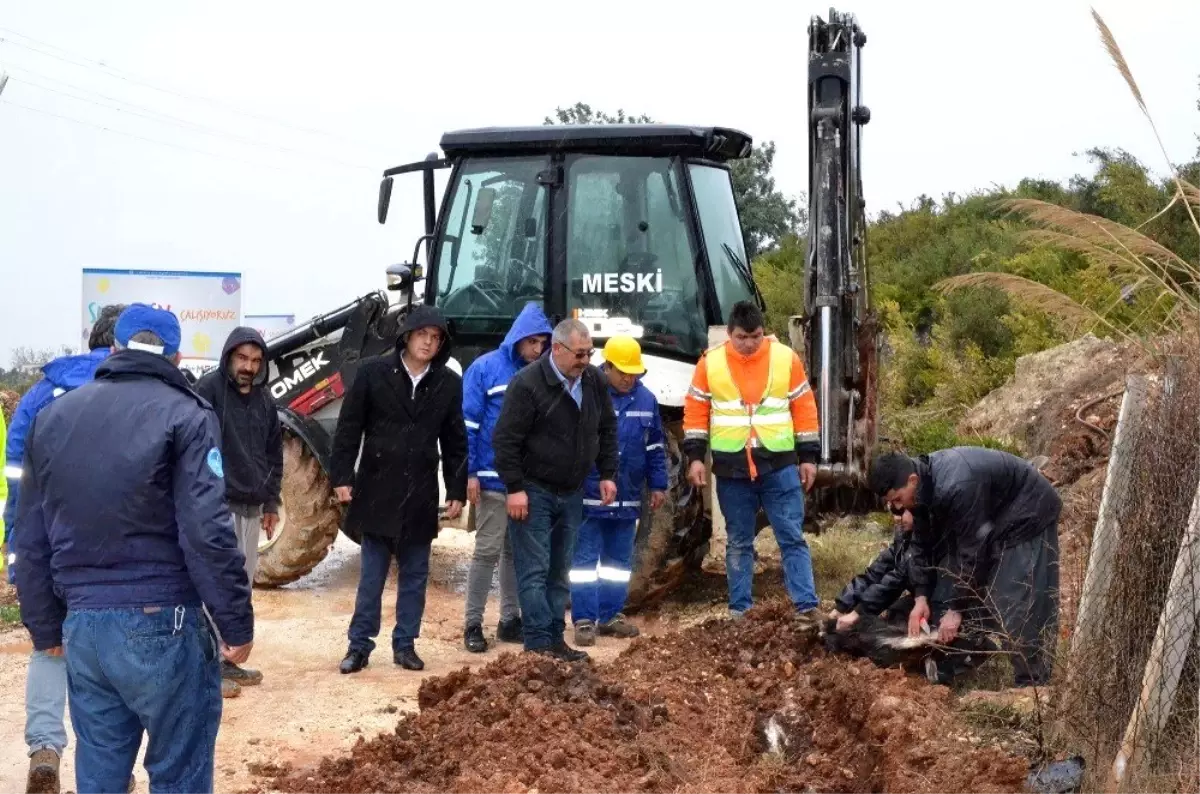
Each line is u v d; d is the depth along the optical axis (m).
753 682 6.21
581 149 9.03
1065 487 9.89
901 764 4.84
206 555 3.99
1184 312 5.65
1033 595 5.67
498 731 5.21
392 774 5.07
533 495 7.09
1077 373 11.88
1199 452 4.73
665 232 8.92
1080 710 4.83
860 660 6.05
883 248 20.45
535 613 7.11
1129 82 5.39
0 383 23.66
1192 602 4.38
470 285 9.28
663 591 8.84
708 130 8.88
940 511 5.83
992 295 15.95
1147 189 12.39
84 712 4.09
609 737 5.29
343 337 9.63
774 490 7.71
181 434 4.05
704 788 4.86
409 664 7.36
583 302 8.97
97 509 3.98
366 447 7.32
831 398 8.29
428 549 7.47
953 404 14.54
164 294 17.08
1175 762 4.34
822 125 8.41
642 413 8.08
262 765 5.58
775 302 18.33
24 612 4.27
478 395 7.74
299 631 8.34
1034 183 19.95
